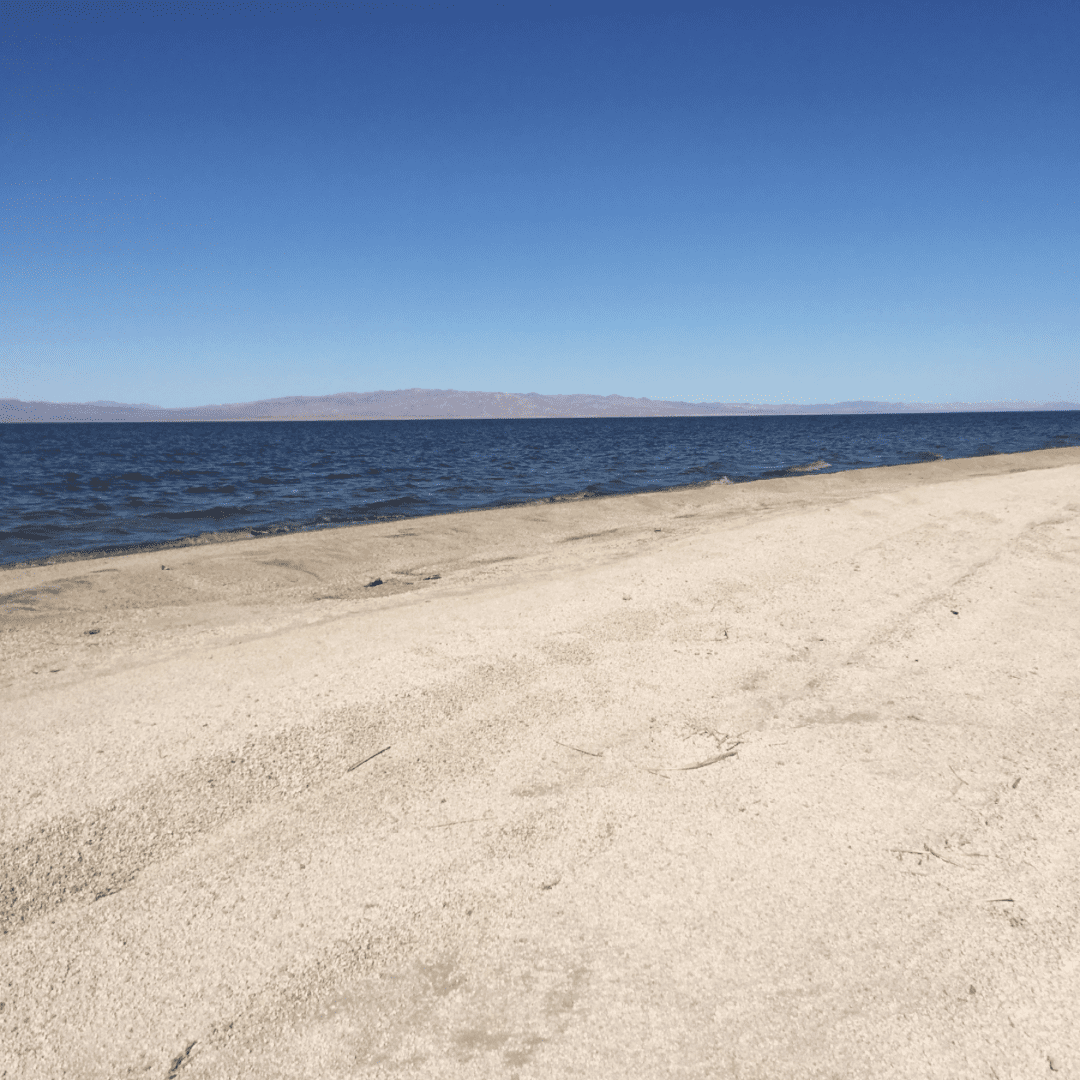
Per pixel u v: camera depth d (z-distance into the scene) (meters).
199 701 3.75
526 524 10.40
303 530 12.29
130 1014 1.83
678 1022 1.81
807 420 187.38
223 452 47.75
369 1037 1.77
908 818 2.68
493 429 136.25
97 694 3.89
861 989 1.90
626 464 30.42
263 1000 1.87
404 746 3.23
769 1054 1.72
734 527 9.38
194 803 2.77
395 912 2.19
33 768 3.04
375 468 30.27
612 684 3.93
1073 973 1.95
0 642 4.91
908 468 18.48
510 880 2.33
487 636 4.73
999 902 2.22
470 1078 1.66
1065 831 2.58
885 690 3.86
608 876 2.35
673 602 5.46
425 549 8.63
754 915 2.17
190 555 8.08
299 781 2.94
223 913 2.19
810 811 2.72
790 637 4.69
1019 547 7.33
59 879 2.34
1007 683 3.94
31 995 1.89
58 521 13.73
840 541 7.64
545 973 1.96
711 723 3.46
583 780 2.95
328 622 5.29
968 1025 1.80
